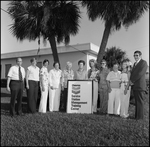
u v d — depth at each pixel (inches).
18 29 346.0
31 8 336.2
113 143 154.6
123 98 213.9
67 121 196.9
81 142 158.4
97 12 320.8
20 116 219.8
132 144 154.6
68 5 350.0
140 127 178.9
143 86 197.5
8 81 217.6
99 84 233.3
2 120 208.4
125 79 215.5
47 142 161.6
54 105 247.6
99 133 169.0
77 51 613.6
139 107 202.1
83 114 221.5
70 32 372.5
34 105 232.7
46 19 319.3
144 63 195.8
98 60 339.6
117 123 188.1
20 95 225.3
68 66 248.4
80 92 233.6
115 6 287.4
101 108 231.6
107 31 341.7
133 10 310.7
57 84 241.8
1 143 166.2
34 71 228.4
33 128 184.5
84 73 245.1
